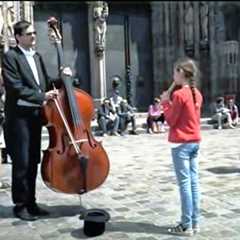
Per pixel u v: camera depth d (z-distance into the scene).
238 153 11.64
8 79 6.24
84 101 6.34
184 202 5.77
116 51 22.33
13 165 6.46
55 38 6.55
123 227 6.14
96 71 21.06
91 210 6.16
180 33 22.83
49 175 6.19
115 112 16.73
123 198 7.55
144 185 8.42
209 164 10.25
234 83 22.20
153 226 6.16
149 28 22.94
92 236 5.83
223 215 6.54
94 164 6.29
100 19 20.73
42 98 6.19
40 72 6.46
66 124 6.21
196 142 5.69
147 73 22.91
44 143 14.16
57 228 6.14
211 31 22.45
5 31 16.52
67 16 21.59
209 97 22.44
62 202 7.32
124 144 14.18
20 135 6.35
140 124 18.03
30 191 6.58
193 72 5.69
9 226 6.26
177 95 5.60
